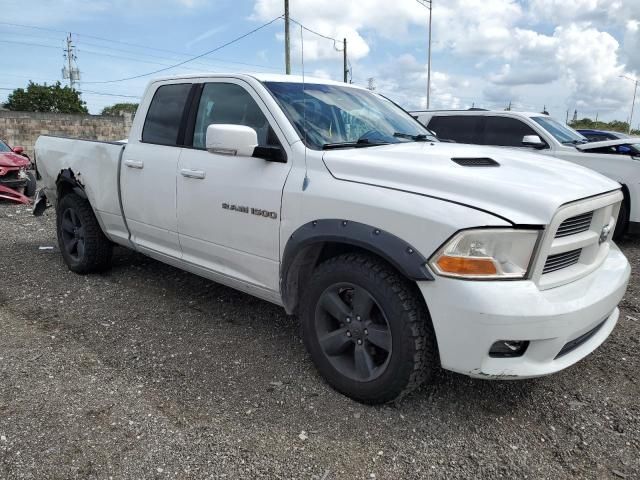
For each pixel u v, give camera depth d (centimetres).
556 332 250
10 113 2072
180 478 236
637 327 405
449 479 239
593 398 305
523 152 364
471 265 246
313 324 307
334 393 305
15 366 331
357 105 392
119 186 442
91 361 341
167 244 414
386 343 275
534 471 246
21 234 720
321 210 294
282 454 253
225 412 286
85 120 2284
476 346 246
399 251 258
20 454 247
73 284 490
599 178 316
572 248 275
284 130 329
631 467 249
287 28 1900
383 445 262
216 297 457
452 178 267
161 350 358
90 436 262
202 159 371
